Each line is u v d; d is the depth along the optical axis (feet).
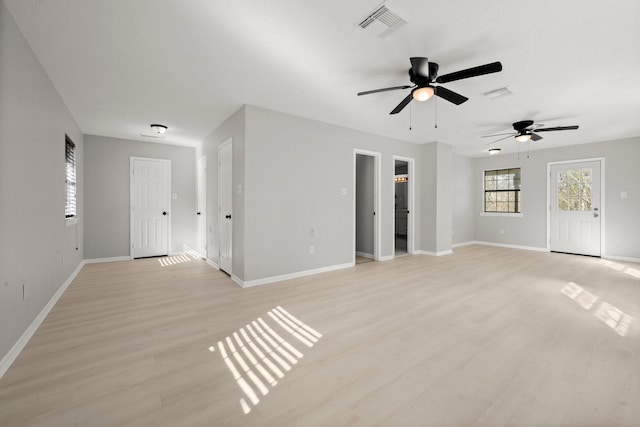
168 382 5.43
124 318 8.46
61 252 10.69
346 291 11.12
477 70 7.03
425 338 7.22
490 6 6.06
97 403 4.83
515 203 22.59
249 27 6.75
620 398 4.93
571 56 8.05
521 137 14.51
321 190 14.28
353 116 13.42
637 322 8.14
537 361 6.14
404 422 4.42
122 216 17.39
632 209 17.12
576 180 19.36
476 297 10.38
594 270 14.66
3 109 5.90
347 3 5.95
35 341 7.03
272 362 6.14
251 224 11.89
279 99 11.29
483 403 4.83
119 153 17.30
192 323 8.13
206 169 17.07
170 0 5.81
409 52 7.87
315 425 4.36
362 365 6.02
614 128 15.38
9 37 6.16
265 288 11.53
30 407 4.72
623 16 6.32
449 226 19.95
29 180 7.38
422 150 19.79
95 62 8.32
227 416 4.55
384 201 17.51
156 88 10.17
